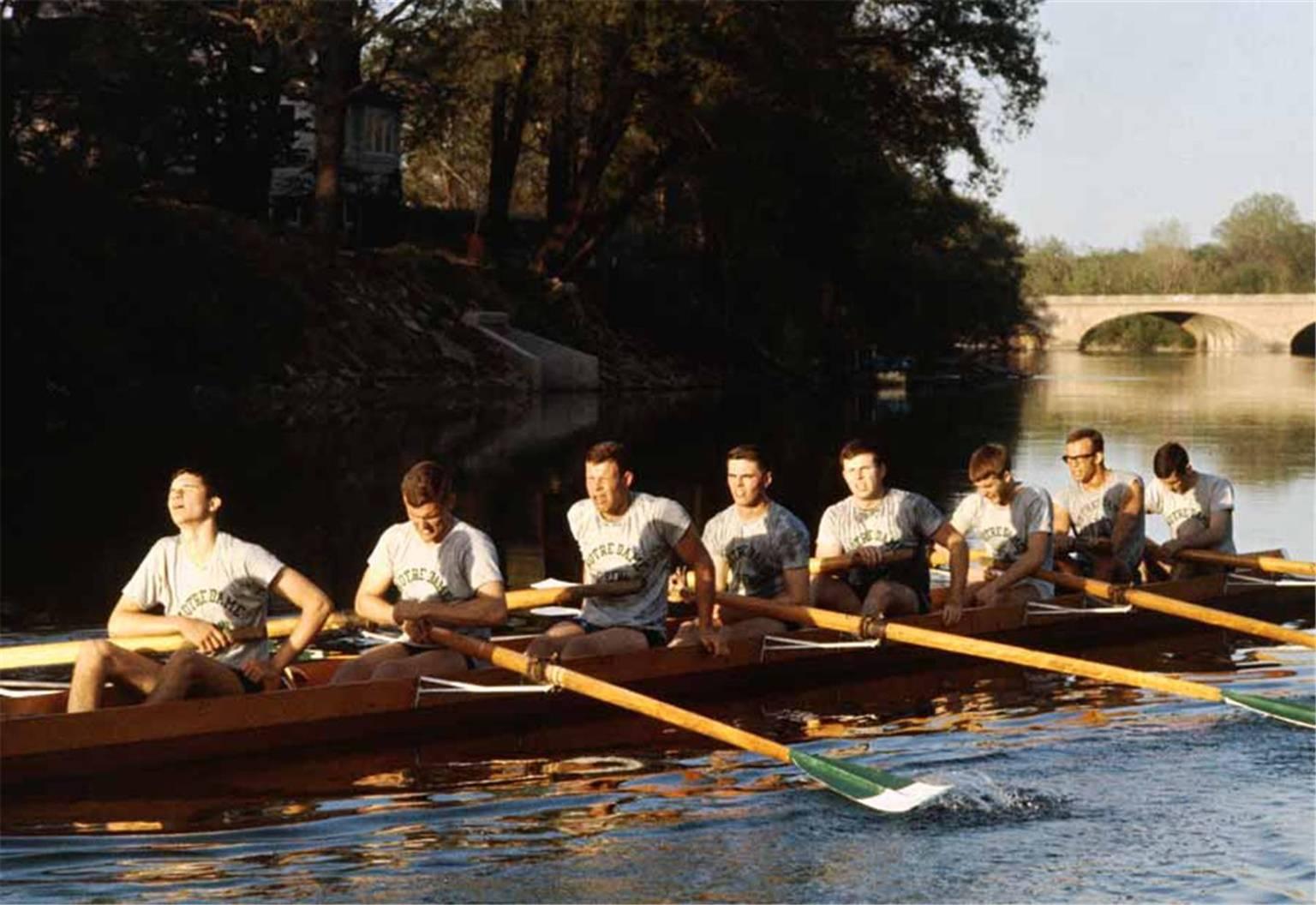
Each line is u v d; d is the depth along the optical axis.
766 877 6.66
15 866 6.68
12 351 30.66
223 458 24.61
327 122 42.69
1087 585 11.45
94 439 27.58
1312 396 48.53
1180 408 41.69
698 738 8.91
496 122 48.25
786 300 50.72
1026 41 44.88
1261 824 7.34
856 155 45.41
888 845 7.04
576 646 9.23
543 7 39.12
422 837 7.11
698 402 41.19
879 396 47.47
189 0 38.16
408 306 42.06
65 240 32.31
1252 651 11.66
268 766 8.20
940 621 10.67
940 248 60.06
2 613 12.63
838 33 43.72
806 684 10.25
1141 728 9.14
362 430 30.06
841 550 10.72
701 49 40.28
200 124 41.16
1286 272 153.62
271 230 40.94
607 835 7.15
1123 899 6.40
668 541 9.55
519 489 21.42
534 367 42.12
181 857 6.81
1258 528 18.25
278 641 10.95
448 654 8.91
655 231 54.03
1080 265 156.25
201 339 35.38
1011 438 31.20
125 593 8.24
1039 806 7.60
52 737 7.68
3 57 31.73
